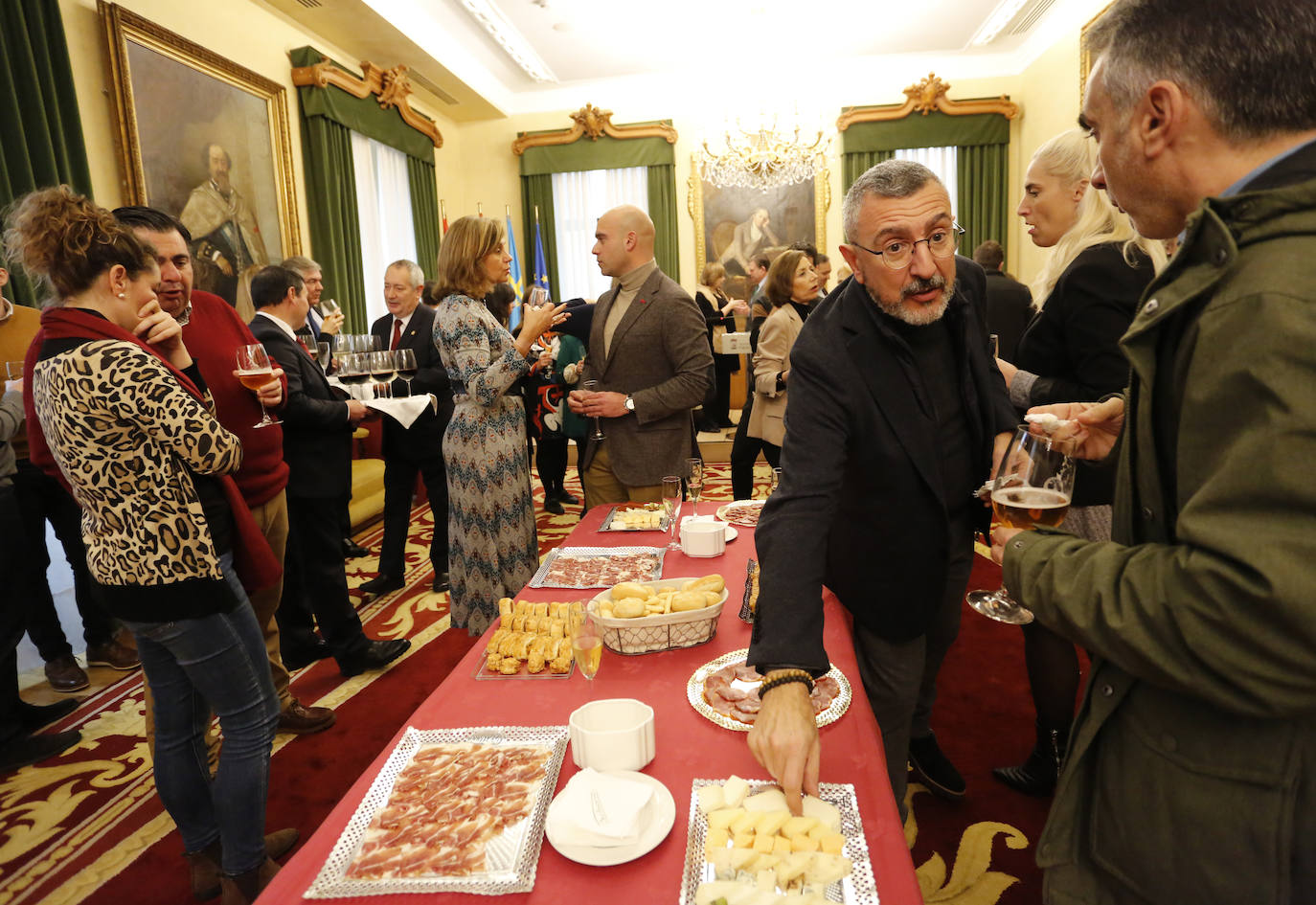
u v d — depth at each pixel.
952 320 1.49
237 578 1.55
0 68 3.45
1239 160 0.68
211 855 1.70
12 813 2.09
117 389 1.29
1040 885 1.70
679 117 8.80
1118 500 0.86
